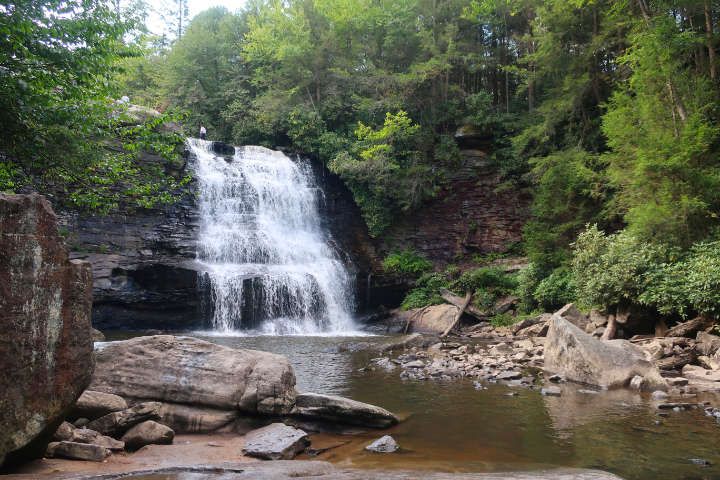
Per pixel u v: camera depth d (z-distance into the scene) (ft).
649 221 50.01
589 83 84.17
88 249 70.49
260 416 22.16
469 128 104.73
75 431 17.72
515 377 35.45
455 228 100.94
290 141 117.29
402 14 114.62
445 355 46.80
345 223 105.60
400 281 93.86
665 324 46.75
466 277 82.89
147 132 41.39
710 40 57.77
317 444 20.31
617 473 16.56
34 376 14.26
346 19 114.73
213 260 80.94
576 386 32.81
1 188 36.58
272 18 119.03
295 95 115.75
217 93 124.47
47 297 14.79
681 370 36.58
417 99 108.17
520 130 101.55
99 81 36.40
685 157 49.01
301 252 91.25
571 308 55.72
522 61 91.76
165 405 21.67
